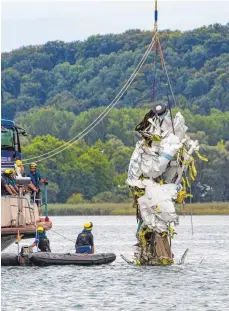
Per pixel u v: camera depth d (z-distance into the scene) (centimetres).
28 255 7469
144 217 7438
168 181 7488
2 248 7550
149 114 7425
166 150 7338
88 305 5744
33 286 6469
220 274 7225
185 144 7481
